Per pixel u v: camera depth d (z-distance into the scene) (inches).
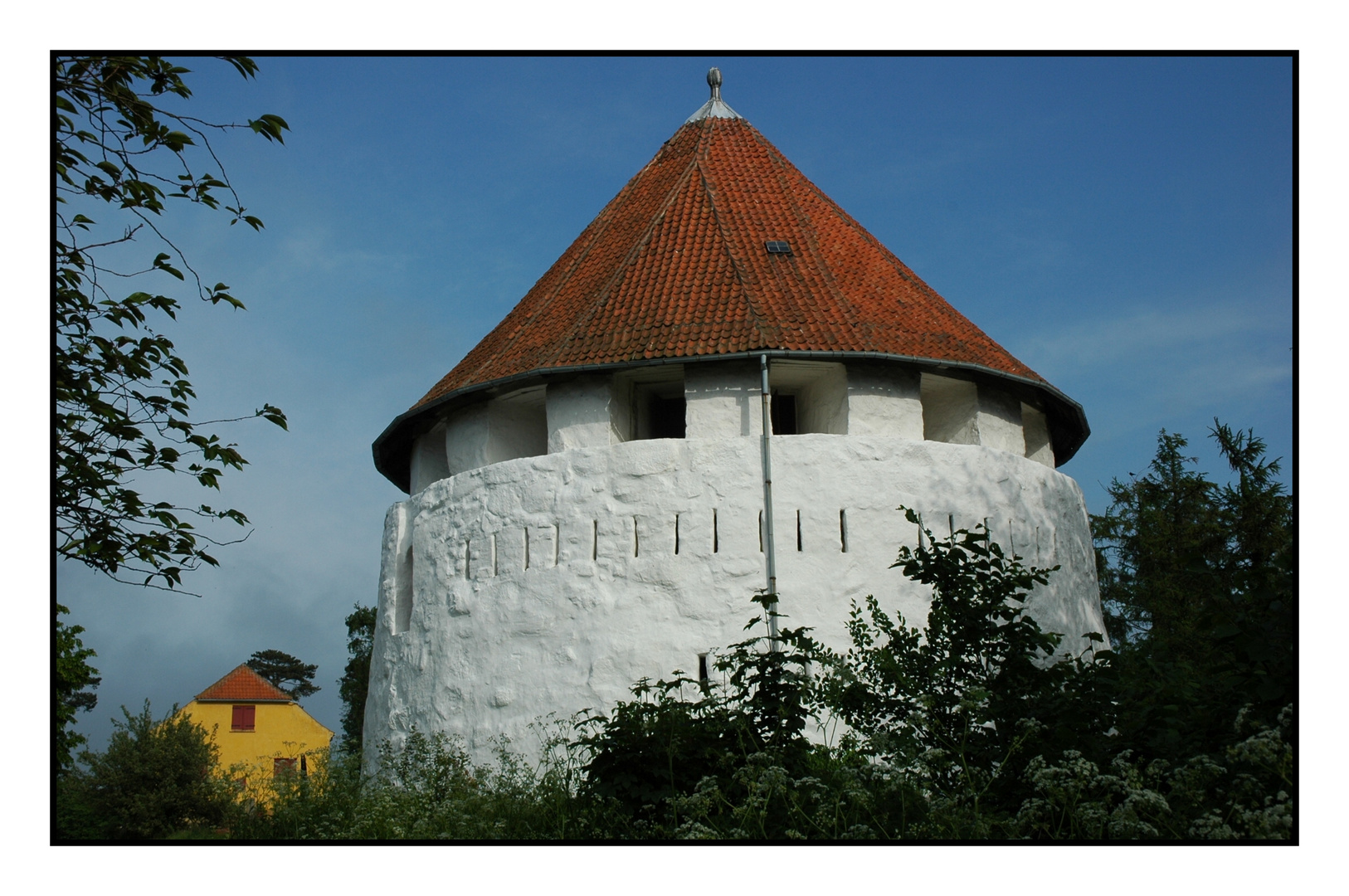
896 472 740.7
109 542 482.0
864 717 441.4
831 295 815.1
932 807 395.9
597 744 462.6
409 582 851.4
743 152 985.5
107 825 889.5
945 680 436.8
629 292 826.8
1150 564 1224.2
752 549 719.7
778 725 443.8
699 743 452.1
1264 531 1051.9
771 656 456.1
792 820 406.0
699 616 714.2
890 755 424.8
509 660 748.6
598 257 914.1
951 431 807.1
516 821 499.8
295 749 1779.0
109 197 470.3
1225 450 1093.1
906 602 719.1
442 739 738.2
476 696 755.4
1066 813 393.7
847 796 415.2
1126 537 1278.3
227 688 1790.1
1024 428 887.7
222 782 919.7
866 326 781.9
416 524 836.0
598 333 789.2
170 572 498.0
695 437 742.5
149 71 458.6
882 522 730.2
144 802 894.4
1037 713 422.9
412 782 641.6
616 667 717.3
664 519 733.3
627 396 791.1
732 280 816.3
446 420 861.2
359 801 572.1
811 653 458.0
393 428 892.0
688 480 735.1
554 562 751.1
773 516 721.0
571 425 769.6
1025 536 775.7
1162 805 356.8
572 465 759.7
